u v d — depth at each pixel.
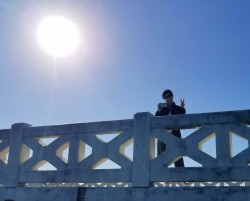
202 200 5.68
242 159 5.66
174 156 6.11
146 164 6.24
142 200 6.07
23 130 7.66
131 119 6.68
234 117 5.90
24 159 7.55
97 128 6.93
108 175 6.52
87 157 6.82
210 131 6.00
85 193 6.55
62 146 7.23
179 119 6.29
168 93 8.11
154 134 6.39
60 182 6.89
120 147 6.63
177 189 5.89
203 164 5.88
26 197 7.04
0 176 7.54
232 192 5.53
